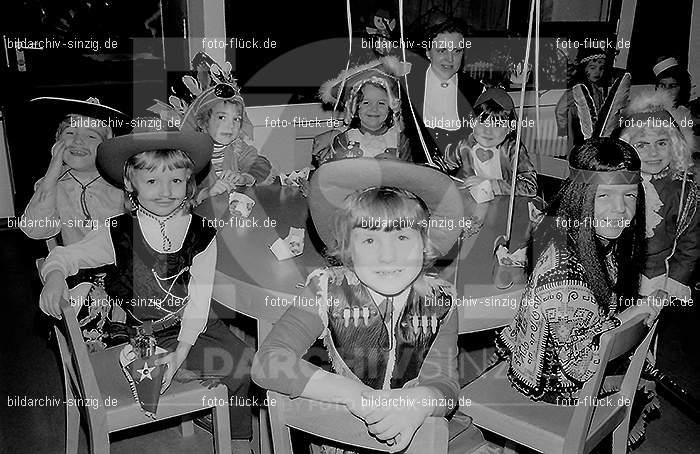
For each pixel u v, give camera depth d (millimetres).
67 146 2016
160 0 3553
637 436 2031
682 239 1926
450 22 2693
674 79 2674
